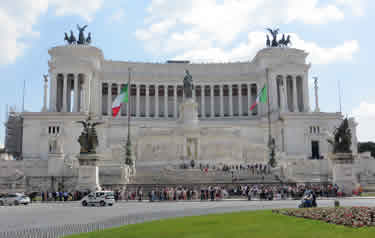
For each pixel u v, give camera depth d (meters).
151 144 69.94
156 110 101.50
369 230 15.68
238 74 104.81
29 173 57.31
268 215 21.42
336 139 42.66
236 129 73.25
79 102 97.56
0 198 36.66
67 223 21.16
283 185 43.28
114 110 65.50
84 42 101.06
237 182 46.00
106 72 100.50
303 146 80.12
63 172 56.06
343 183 41.44
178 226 18.16
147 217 23.22
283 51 100.25
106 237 15.74
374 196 40.16
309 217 19.69
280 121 82.62
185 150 68.06
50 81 91.00
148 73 105.00
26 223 21.50
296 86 99.12
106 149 70.12
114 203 35.47
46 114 79.19
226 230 16.53
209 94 112.00
